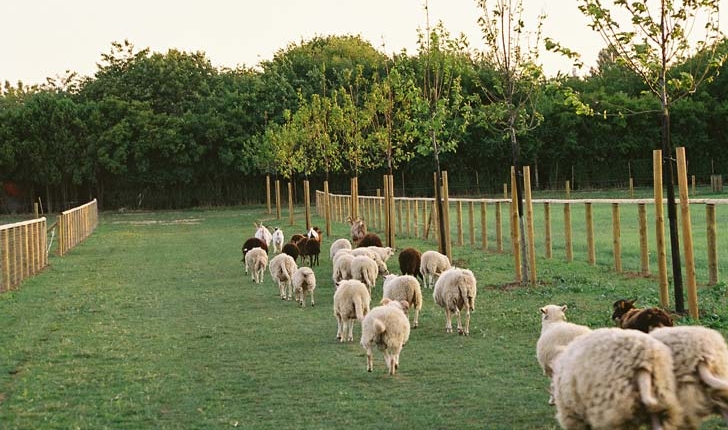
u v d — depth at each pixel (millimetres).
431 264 20844
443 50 27312
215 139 71125
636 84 74500
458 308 14820
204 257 31922
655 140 69250
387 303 13312
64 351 14695
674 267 14969
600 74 80875
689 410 7488
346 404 10508
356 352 13812
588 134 69688
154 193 73125
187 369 13008
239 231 45156
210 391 11523
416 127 26125
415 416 9828
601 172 70750
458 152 70375
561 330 10008
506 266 23609
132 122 70688
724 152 69250
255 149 62906
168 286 23797
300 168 47375
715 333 7875
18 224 25984
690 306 14539
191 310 19266
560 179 71625
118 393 11594
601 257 24219
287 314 18234
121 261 31844
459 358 12844
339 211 49125
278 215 55031
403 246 30891
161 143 69875
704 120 68312
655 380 7273
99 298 21625
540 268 22625
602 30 15320
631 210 42438
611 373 7414
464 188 71625
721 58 15148
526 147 69188
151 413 10477
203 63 84688
